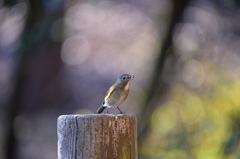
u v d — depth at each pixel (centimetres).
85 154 556
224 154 1183
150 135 1420
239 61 1508
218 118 1253
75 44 2425
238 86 1272
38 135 2261
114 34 2428
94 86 2438
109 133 559
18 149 1619
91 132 557
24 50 1346
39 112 2314
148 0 2392
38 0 1274
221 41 1547
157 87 1477
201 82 1445
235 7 1412
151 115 1457
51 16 1353
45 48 1405
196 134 1282
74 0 2331
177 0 1433
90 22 2431
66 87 2416
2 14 1425
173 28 1455
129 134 567
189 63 1508
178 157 1288
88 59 2484
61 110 2364
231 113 1225
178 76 1494
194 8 1691
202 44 1541
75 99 2411
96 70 2453
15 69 1473
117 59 2398
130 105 1916
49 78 2334
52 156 2220
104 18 2428
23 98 1518
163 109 1409
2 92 1936
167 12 1466
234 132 1182
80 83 2450
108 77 2430
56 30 1390
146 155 1348
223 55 1512
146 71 2111
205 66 1494
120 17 2419
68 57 2411
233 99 1250
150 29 2308
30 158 2172
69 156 561
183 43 1552
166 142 1320
